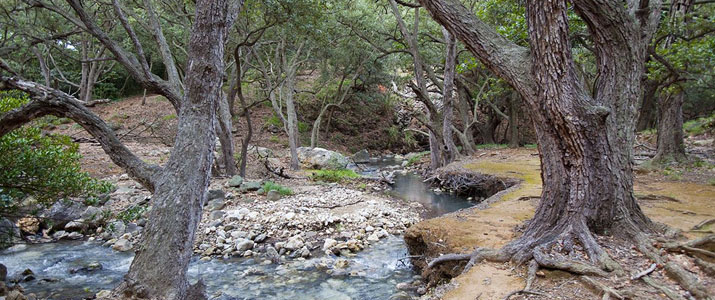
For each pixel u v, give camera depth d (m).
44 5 8.45
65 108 4.15
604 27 4.73
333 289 5.49
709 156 14.61
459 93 22.86
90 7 14.00
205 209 9.12
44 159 4.70
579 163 4.44
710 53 9.02
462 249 5.25
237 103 25.48
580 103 4.23
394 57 22.34
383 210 9.77
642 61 5.83
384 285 5.62
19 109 3.99
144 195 9.66
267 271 6.14
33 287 5.40
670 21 9.84
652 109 25.84
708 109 27.38
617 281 3.72
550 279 4.00
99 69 22.61
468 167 13.81
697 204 7.24
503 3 11.69
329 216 8.74
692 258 4.04
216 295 5.28
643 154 15.18
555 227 4.58
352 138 26.81
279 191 10.81
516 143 23.81
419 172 18.17
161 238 3.75
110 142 4.30
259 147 19.59
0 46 9.80
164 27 16.62
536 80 4.34
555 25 4.09
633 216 4.79
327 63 24.69
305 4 10.77
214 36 4.20
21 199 5.01
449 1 4.75
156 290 3.58
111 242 7.33
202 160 4.09
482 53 4.68
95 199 5.85
